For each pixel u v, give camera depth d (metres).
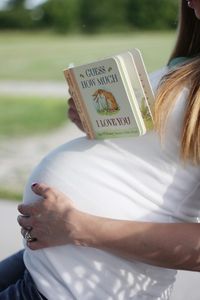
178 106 1.64
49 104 11.34
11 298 1.84
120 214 1.73
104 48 22.33
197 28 2.07
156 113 1.64
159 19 31.81
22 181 5.84
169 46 22.05
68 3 32.78
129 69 1.62
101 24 32.62
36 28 33.62
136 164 1.72
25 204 1.83
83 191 1.77
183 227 1.65
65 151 1.87
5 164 6.67
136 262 1.75
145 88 1.63
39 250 1.79
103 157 1.77
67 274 1.75
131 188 1.74
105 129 1.75
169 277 1.85
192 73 1.65
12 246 3.87
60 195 1.76
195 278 3.26
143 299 1.79
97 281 1.74
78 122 2.25
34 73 16.20
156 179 1.72
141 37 28.42
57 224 1.72
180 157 1.65
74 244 1.72
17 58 19.84
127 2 32.00
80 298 1.74
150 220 1.73
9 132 8.61
